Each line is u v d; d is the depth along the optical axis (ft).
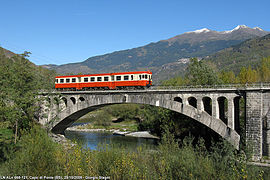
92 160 75.61
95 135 252.21
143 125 282.77
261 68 338.13
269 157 116.88
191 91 143.54
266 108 119.65
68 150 82.79
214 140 173.47
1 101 128.26
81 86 192.24
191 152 83.25
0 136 140.46
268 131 118.42
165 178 70.28
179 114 195.62
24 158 69.46
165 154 81.87
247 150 87.97
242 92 126.31
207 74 186.70
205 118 137.80
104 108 375.66
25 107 141.18
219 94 133.59
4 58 327.06
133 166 73.51
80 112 195.42
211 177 69.36
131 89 171.83
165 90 151.12
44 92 185.88
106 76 181.57
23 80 145.18
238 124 138.82
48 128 194.80
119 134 259.19
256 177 68.13
